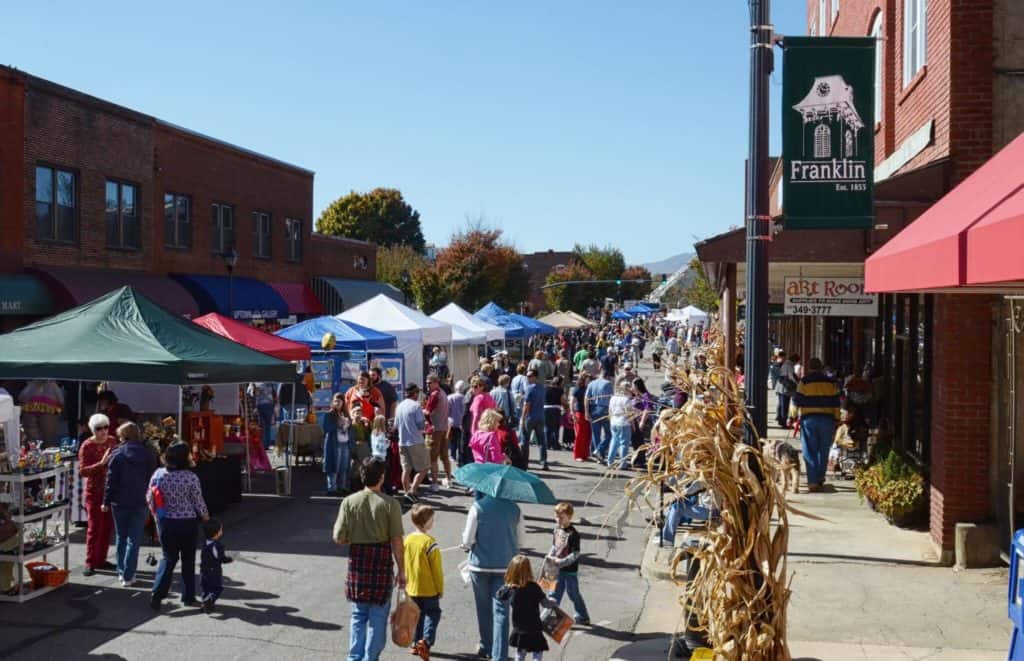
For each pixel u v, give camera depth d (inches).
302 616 370.3
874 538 460.4
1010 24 412.8
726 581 225.8
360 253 1841.8
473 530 326.0
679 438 228.7
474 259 2326.5
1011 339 384.5
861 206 399.2
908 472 487.2
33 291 893.8
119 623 360.8
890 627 332.8
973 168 415.5
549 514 579.2
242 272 1375.5
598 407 793.6
